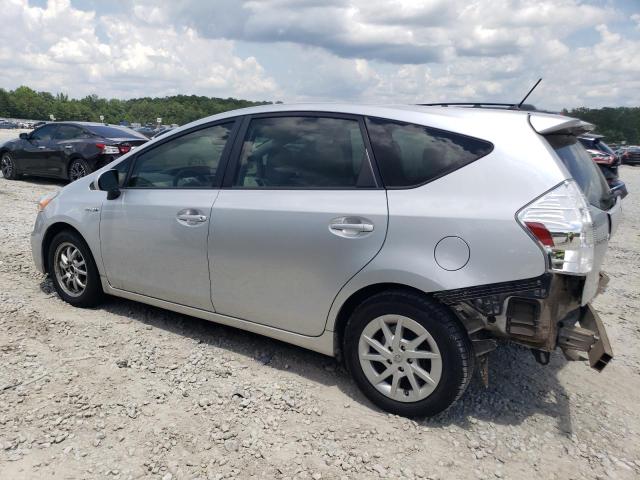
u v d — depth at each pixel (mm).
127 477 2412
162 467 2486
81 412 2873
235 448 2645
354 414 2996
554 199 2566
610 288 5707
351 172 3092
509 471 2584
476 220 2656
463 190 2752
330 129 3236
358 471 2523
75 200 4293
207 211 3496
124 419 2838
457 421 2977
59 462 2482
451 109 3109
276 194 3279
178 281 3729
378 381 3010
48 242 4547
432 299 2807
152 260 3826
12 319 4020
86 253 4250
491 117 2900
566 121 2764
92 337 3818
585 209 2584
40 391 3051
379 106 3215
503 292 2609
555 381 3523
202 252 3537
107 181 3914
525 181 2643
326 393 3209
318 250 3066
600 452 2768
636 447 2830
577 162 3059
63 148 11664
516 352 3926
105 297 4496
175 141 3857
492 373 3570
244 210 3336
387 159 2992
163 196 3770
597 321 2953
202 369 3432
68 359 3457
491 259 2619
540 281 2537
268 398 3113
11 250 5953
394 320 2910
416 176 2895
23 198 9953
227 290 3492
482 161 2758
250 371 3438
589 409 3188
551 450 2764
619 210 3662
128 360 3484
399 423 2916
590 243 2574
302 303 3201
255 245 3291
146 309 4418
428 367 2885
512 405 3178
